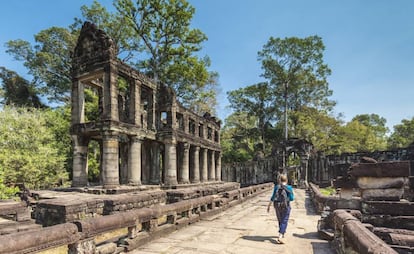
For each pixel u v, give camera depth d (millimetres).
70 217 7965
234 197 15117
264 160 39094
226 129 50281
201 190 13828
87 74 15578
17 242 3389
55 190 14289
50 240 3852
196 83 33188
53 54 31469
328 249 6012
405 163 7168
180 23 29469
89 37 15828
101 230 4891
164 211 7262
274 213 11281
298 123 43000
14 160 17281
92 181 25062
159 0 27906
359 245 3830
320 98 44594
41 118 22594
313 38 40531
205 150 26656
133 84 17016
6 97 33312
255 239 6863
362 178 7512
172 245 6277
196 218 9250
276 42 41781
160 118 20797
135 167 16156
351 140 42531
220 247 6129
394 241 5926
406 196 8773
